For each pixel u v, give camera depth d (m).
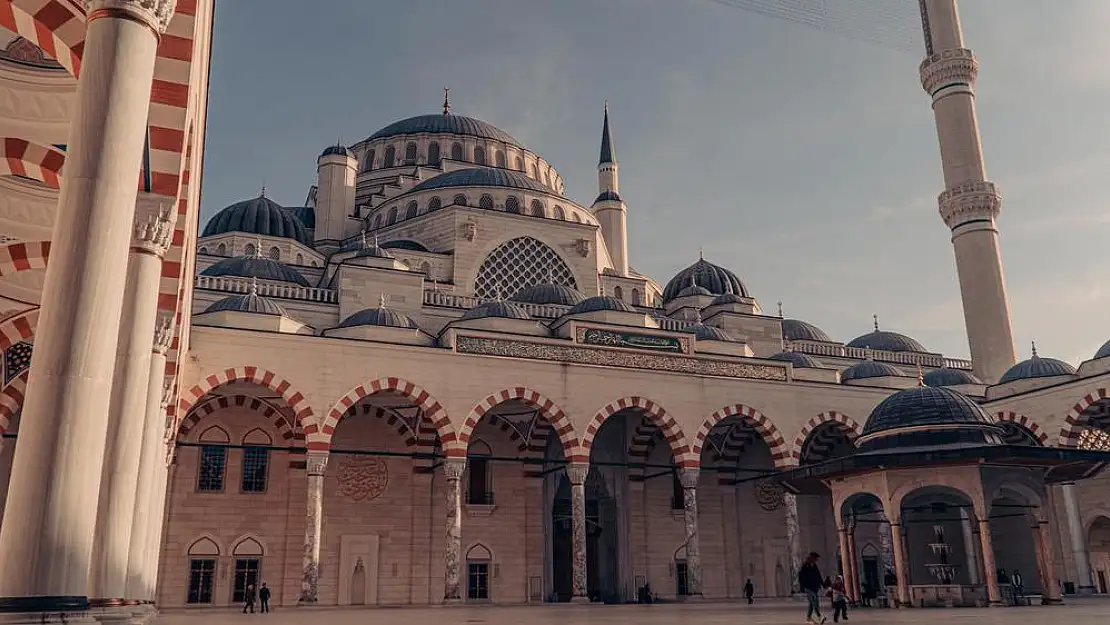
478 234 45.59
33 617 7.51
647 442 40.69
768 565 42.06
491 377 33.22
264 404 34.91
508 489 38.12
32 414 8.04
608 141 62.81
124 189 8.63
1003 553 43.34
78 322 8.22
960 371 44.53
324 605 33.38
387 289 39.59
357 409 36.34
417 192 49.50
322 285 43.75
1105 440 42.50
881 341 54.75
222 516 33.50
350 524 35.16
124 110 8.73
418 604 34.19
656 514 40.50
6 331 21.27
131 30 8.93
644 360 36.03
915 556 40.84
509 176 51.31
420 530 36.09
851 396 39.19
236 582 33.12
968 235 48.78
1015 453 23.03
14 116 14.27
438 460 36.88
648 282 55.31
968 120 50.12
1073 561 39.69
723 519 41.88
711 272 53.91
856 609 24.70
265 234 46.88
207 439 33.94
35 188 17.38
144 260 12.50
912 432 24.95
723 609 26.33
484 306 37.97
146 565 18.19
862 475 25.83
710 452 42.66
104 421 8.33
